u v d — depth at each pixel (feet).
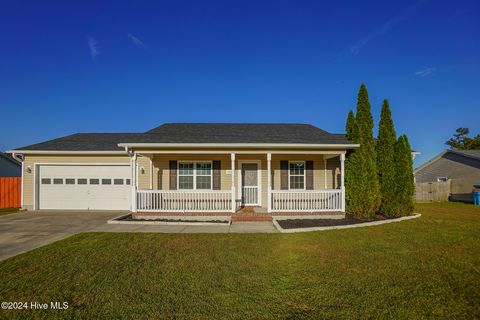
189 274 16.15
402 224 33.35
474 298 13.05
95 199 46.88
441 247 22.31
